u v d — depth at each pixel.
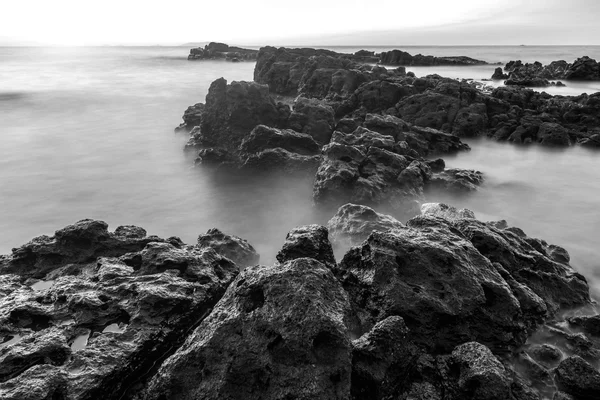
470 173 22.80
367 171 19.50
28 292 9.78
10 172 26.02
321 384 5.65
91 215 20.22
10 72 83.00
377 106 37.53
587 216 19.58
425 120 33.75
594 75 67.81
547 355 8.34
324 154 20.81
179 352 6.49
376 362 6.48
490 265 9.01
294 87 52.41
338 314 6.54
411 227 10.44
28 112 43.81
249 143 25.22
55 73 82.31
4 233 18.23
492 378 6.50
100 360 7.31
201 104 38.41
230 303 6.94
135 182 24.59
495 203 20.78
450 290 8.07
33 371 6.72
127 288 9.35
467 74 80.62
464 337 7.86
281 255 10.02
